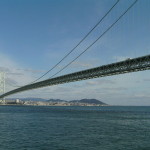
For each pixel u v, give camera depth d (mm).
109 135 42906
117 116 99125
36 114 104938
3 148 31359
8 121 67312
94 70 78312
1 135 41562
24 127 53438
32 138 38750
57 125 57844
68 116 92375
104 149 31219
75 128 52094
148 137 41750
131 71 66062
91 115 102438
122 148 32094
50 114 106000
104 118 84812
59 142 35406
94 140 37344
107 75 75500
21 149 30828
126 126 59031
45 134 43000
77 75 88625
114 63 68750
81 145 33375
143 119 85250
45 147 32000
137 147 33000
